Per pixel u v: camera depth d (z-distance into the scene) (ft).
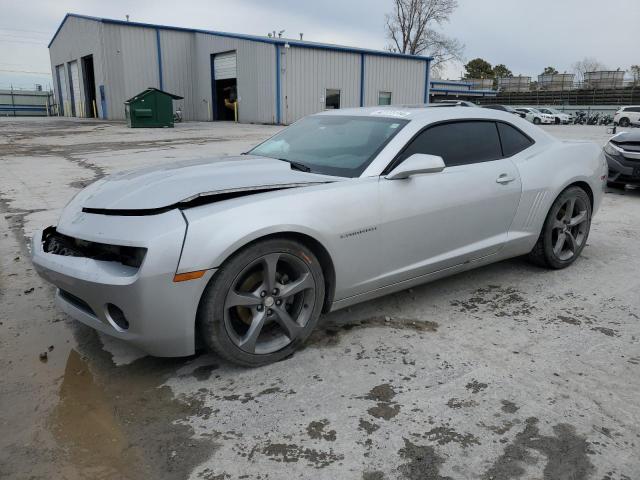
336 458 7.24
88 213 9.51
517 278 14.32
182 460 7.22
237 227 8.62
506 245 13.19
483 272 14.79
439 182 11.44
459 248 12.19
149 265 8.16
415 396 8.69
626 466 7.09
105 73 106.11
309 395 8.73
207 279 8.46
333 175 10.85
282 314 9.53
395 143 11.20
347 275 10.28
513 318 11.75
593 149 15.39
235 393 8.80
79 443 7.59
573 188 14.43
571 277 14.43
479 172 12.28
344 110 13.98
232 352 9.09
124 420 8.12
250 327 9.27
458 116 12.59
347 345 10.44
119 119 109.29
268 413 8.25
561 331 11.10
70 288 9.00
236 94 108.06
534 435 7.72
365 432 7.79
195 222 8.45
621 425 7.95
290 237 9.39
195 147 50.60
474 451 7.38
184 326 8.53
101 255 8.96
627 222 20.93
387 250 10.73
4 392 8.84
